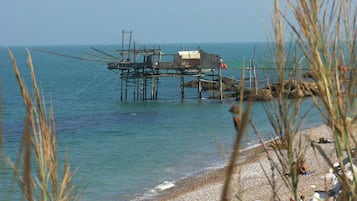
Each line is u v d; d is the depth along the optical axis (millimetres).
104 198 30750
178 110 68250
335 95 2928
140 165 38781
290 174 3596
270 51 3221
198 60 71750
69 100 84125
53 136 2547
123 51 72562
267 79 3338
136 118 62719
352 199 2867
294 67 3170
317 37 2963
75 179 34156
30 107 2416
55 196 2568
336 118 2922
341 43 2934
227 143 45344
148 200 30438
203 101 75812
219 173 35562
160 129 54844
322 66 2945
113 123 59219
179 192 31594
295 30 3053
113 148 45250
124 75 82562
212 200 29266
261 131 39625
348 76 2906
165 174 36125
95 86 113438
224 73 137500
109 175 35438
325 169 29531
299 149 3535
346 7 2934
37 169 2523
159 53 71688
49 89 104875
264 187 29328
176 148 44906
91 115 65938
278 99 3346
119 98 87625
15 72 2369
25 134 1725
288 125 3428
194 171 36719
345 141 2906
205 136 49812
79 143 47500
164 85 112312
